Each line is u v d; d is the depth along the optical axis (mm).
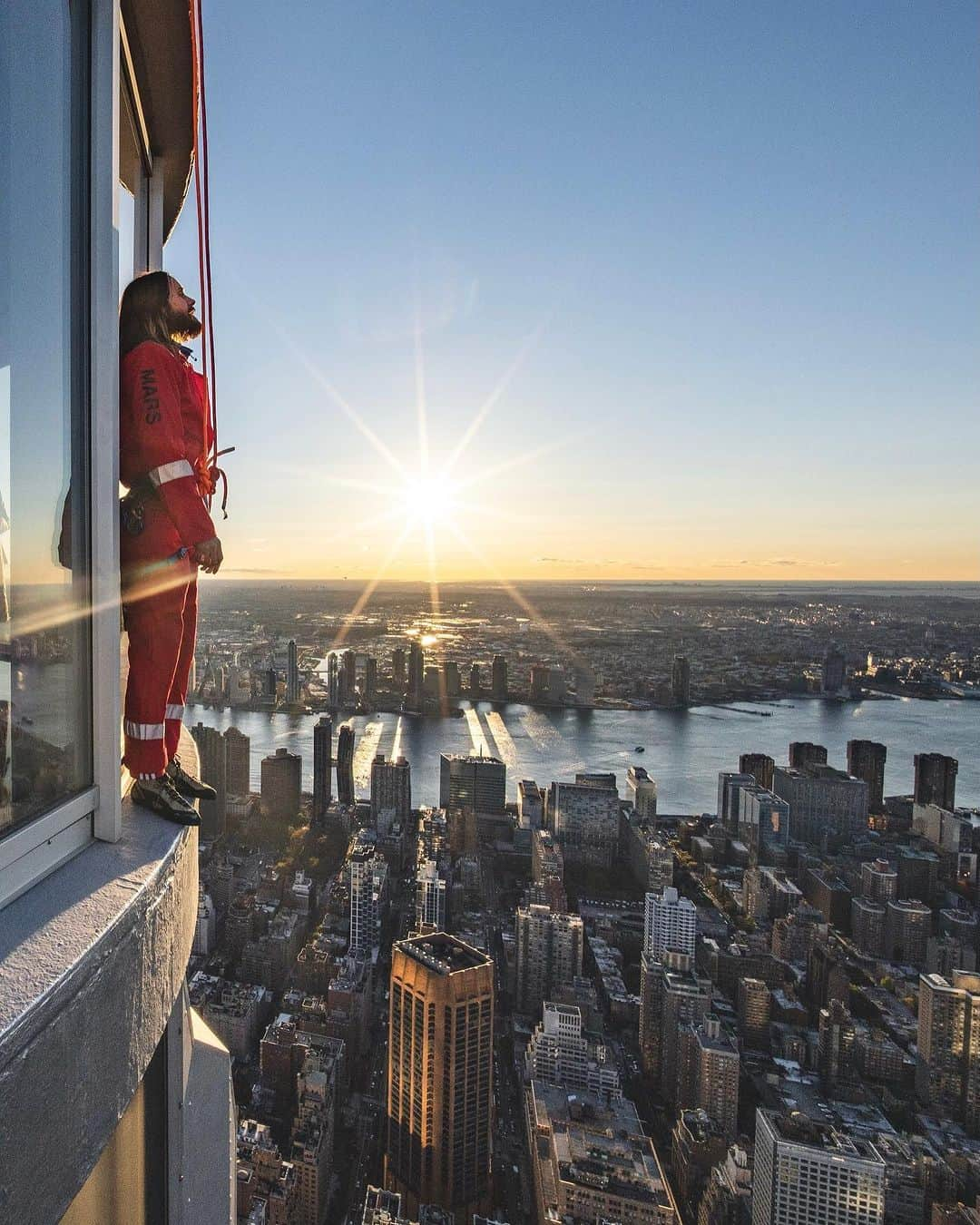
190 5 2402
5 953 1128
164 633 2008
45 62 1472
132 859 1600
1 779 1308
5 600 1324
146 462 1961
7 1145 934
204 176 2861
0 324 1310
